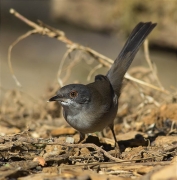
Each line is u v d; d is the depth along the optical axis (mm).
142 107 12812
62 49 26906
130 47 11398
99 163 8594
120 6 17688
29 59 25922
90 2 18359
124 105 13938
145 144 10398
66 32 24922
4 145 9039
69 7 18688
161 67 21188
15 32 27672
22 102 14602
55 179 7543
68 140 10461
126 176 8156
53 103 13547
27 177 7910
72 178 7543
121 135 11203
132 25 17391
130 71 14109
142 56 19562
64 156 8844
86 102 9750
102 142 10664
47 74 23609
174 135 10984
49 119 13195
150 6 17031
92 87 10109
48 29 13258
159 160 9000
